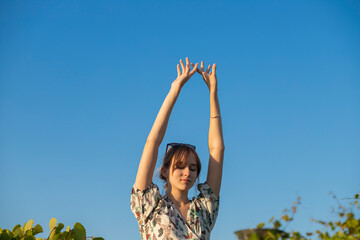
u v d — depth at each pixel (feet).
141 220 10.79
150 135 11.08
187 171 11.20
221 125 12.16
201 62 12.62
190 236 10.57
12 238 12.55
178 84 11.68
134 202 10.87
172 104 11.52
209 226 11.06
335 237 6.75
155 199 10.78
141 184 10.85
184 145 11.86
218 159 11.69
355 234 7.09
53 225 12.50
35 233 12.96
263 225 6.77
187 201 11.41
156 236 10.50
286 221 6.82
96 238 12.35
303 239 6.58
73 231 12.34
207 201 11.25
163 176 11.93
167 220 10.59
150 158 10.91
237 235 6.89
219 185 11.58
